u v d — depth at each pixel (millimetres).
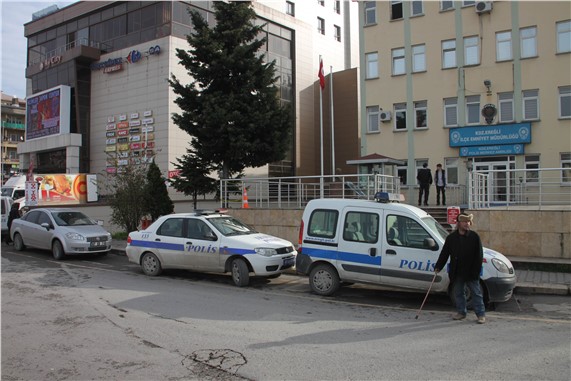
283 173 38250
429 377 4504
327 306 7742
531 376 4523
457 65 24234
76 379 4555
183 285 9641
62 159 40312
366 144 26703
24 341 5754
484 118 23406
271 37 38281
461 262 6750
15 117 71750
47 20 43531
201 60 17328
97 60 38438
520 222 11641
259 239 9914
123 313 7152
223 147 16609
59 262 13094
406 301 8180
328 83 41000
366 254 8242
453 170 24359
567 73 21703
